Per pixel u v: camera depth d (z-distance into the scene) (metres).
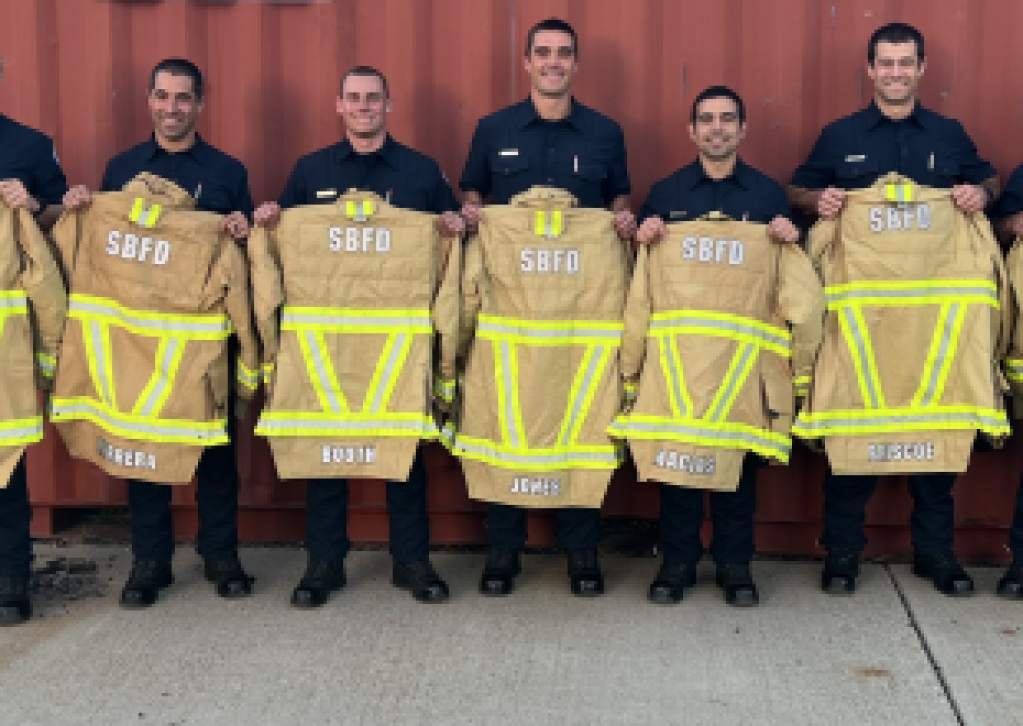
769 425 4.00
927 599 4.18
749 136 4.58
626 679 3.45
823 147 4.36
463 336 4.04
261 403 4.76
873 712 3.26
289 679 3.44
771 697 3.34
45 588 4.25
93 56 4.64
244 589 4.16
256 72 4.64
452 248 3.95
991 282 3.99
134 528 4.09
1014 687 3.42
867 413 4.07
